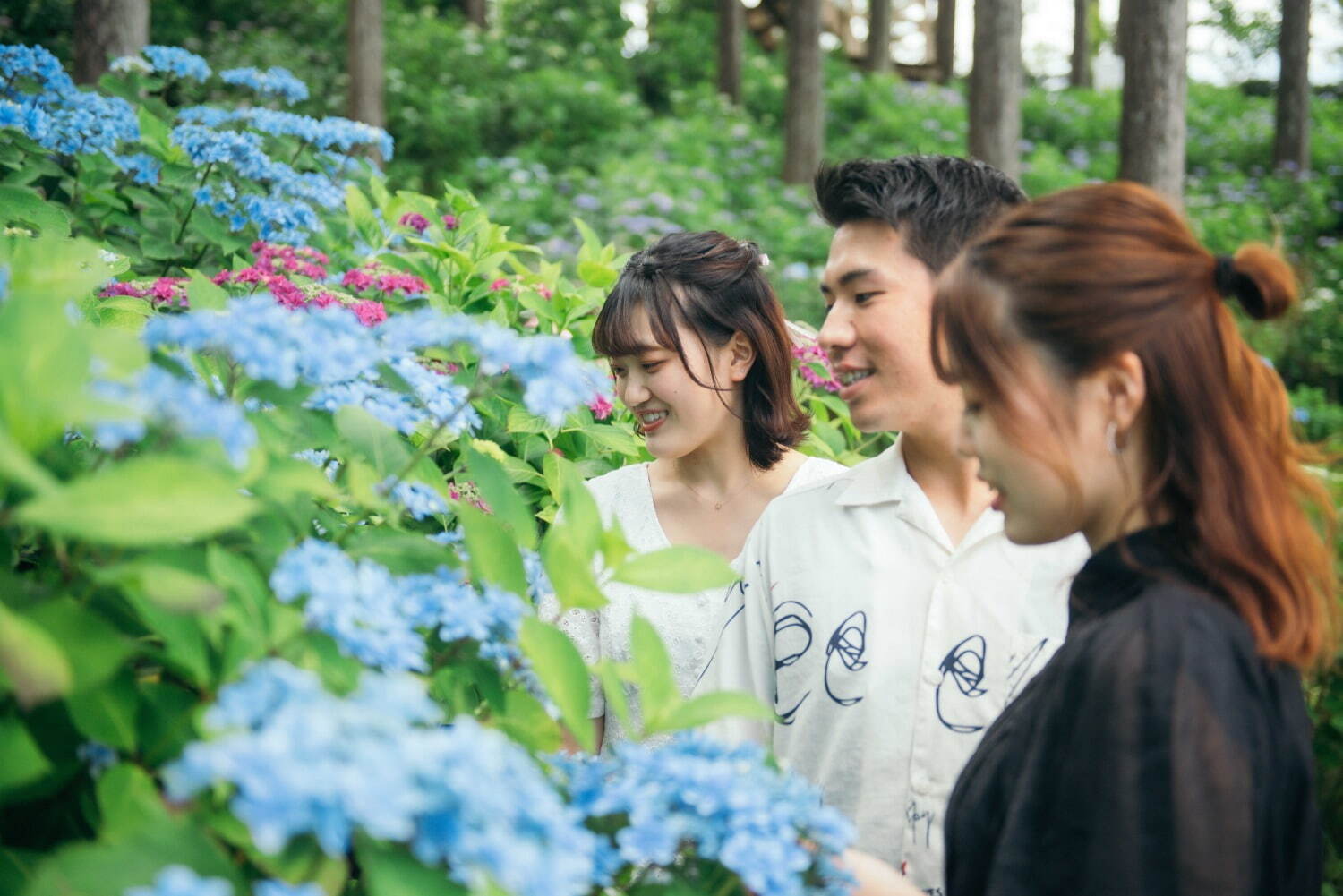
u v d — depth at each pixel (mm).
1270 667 1056
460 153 11703
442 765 759
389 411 1252
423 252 3061
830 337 1709
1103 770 997
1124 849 967
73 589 995
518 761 871
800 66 12273
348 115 10367
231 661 931
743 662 1841
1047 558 1651
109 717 928
